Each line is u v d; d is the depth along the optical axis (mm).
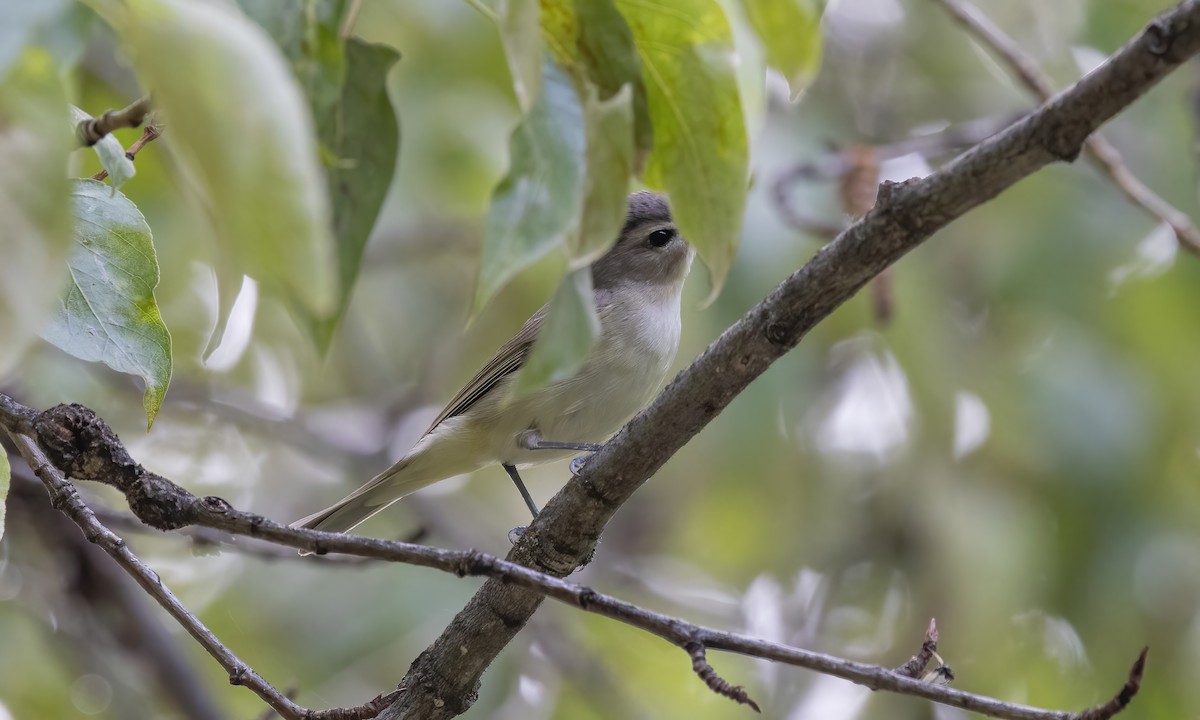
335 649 12398
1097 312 12492
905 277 12258
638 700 12664
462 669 6652
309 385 14008
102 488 10922
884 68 14250
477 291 4160
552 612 13031
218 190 3355
